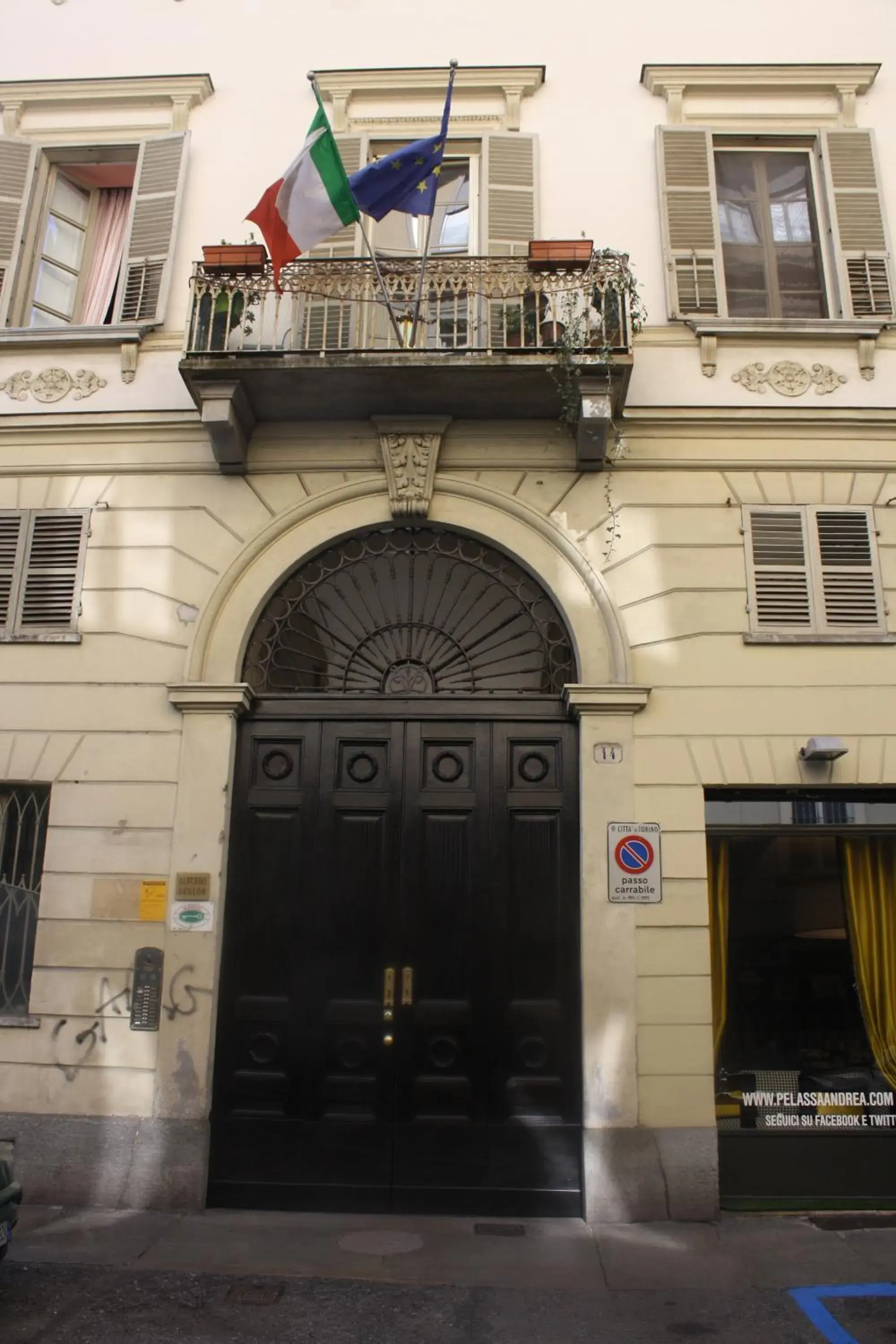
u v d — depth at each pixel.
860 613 6.78
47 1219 5.74
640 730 6.52
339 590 7.08
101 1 8.27
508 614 7.01
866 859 6.63
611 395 6.61
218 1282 4.90
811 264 7.74
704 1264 5.22
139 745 6.60
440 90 7.88
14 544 7.06
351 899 6.45
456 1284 4.95
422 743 6.67
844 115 7.81
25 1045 6.19
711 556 6.85
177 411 7.14
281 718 6.73
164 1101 6.04
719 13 8.03
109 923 6.33
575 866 6.44
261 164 7.83
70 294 8.02
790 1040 6.37
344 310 7.19
